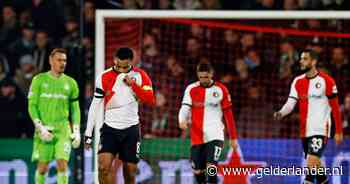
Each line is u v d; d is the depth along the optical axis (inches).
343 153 1691.7
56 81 1455.5
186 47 1919.3
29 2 2078.0
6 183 1715.1
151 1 2108.8
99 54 1606.8
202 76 1455.5
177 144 1711.4
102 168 1298.0
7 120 1872.5
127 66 1302.9
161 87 1865.2
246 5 2110.0
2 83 1940.2
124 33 1758.1
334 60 1887.3
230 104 1473.9
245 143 1705.2
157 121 1835.6
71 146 1561.3
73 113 1467.8
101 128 1318.9
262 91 1871.3
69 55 1756.9
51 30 2046.0
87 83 1883.6
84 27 2020.2
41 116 1450.5
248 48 1915.6
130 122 1307.8
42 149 1451.8
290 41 1925.4
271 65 1887.3
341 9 2075.5
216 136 1461.6
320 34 1713.8
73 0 2054.6
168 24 1907.0
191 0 2118.6
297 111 1824.6
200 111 1467.8
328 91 1449.3
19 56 1993.1
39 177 1467.8
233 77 1877.5
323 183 1453.0
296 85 1473.9
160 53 1897.1
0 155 1721.2
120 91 1301.7
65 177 1443.2
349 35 1722.4
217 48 1923.0
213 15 1606.8
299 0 2075.5
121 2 2167.8
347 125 1763.0
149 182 1706.4
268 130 1839.3
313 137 1450.5
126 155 1310.3
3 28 2026.3
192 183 1705.2
